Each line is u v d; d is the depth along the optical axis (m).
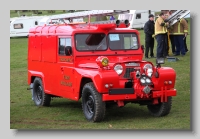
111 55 10.80
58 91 11.41
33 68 12.95
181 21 18.69
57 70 11.38
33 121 10.44
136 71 9.70
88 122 9.95
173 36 19.34
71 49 10.59
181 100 11.88
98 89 9.47
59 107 12.20
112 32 10.90
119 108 11.51
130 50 11.02
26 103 13.00
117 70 9.67
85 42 10.65
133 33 11.12
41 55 12.35
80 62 10.55
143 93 9.62
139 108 11.47
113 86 9.46
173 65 17.00
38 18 40.75
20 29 40.34
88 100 10.02
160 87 9.88
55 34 11.45
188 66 16.61
